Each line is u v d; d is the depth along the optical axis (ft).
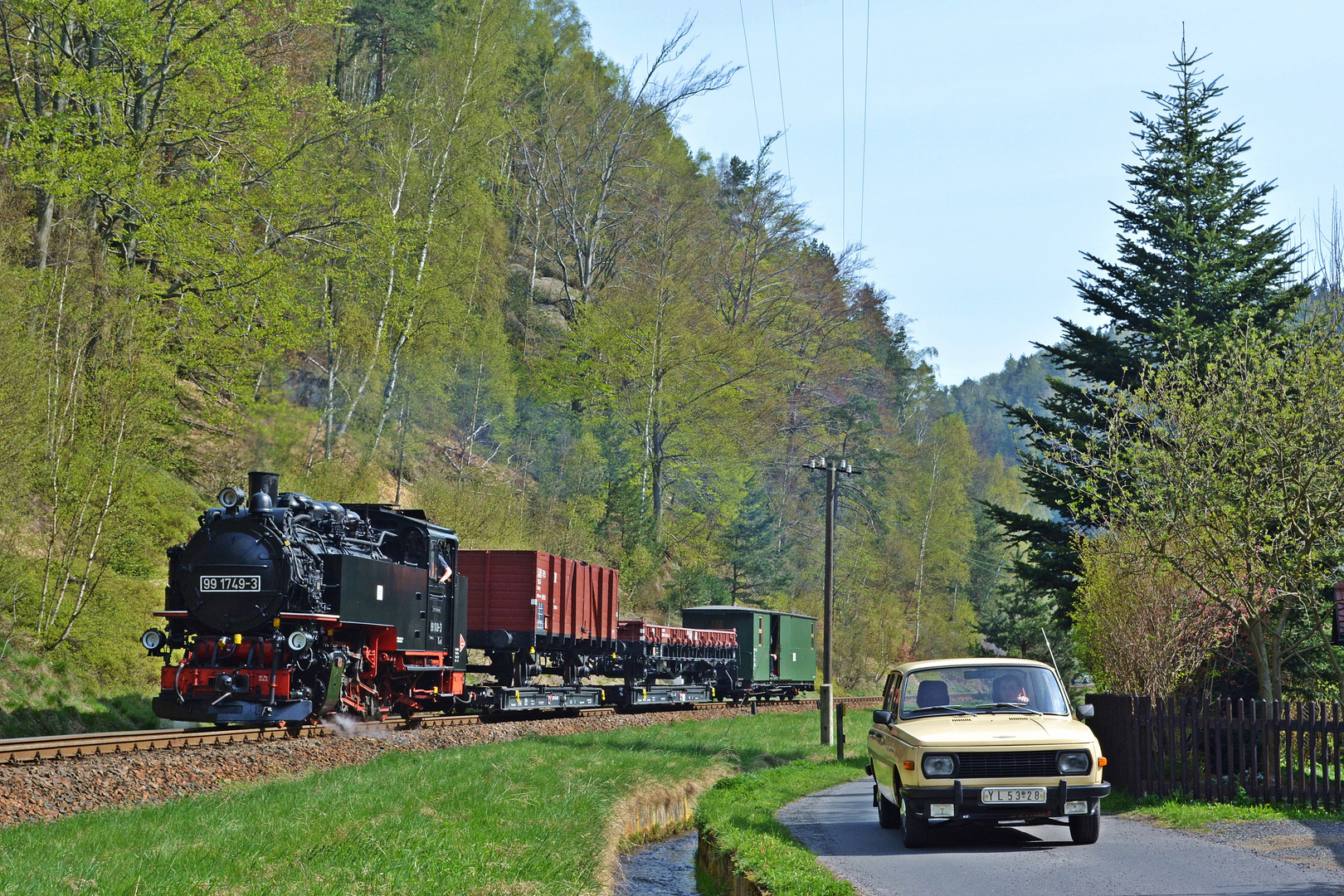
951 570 248.73
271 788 42.06
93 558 75.31
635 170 218.79
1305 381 55.93
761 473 210.79
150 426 82.53
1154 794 46.75
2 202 82.64
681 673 115.14
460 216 152.66
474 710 88.43
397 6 186.50
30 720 65.36
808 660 149.59
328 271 107.04
